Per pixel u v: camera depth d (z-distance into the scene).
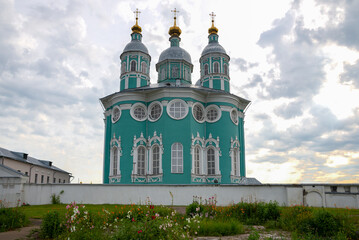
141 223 12.83
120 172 40.28
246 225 17.53
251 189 27.97
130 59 50.88
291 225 16.03
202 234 15.06
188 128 40.28
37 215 20.81
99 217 15.61
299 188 26.50
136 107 42.50
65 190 29.67
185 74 50.91
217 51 51.88
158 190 28.70
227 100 43.59
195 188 28.53
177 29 53.66
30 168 52.50
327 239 13.74
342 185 25.80
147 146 40.91
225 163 41.53
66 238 12.48
